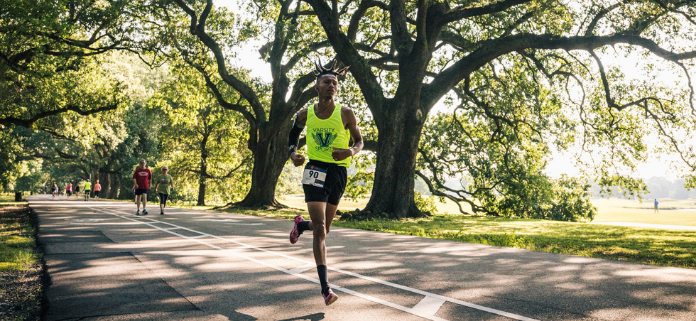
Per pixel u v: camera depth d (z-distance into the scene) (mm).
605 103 22188
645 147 21609
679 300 4227
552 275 5426
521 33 18328
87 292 4309
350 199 32219
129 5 20266
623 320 3590
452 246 8172
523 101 21344
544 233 11656
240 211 20438
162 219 13375
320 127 4145
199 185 44125
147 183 15539
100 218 13352
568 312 3805
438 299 4215
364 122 26844
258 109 24406
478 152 27156
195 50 22625
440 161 28531
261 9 21984
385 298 4246
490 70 23703
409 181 17375
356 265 5996
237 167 40406
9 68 19812
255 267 5695
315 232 3967
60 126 31078
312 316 3635
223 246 7559
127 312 3670
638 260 7156
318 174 4059
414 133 17391
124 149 49656
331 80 4086
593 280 5137
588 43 16953
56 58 21578
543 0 15875
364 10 19359
